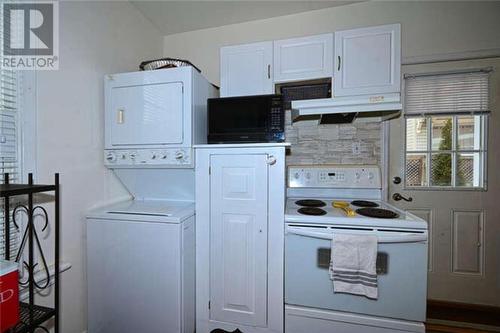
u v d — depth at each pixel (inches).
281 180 57.2
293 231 55.6
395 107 60.6
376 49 64.8
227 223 60.2
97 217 59.0
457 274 75.0
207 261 61.4
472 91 73.0
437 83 75.0
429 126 76.8
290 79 70.4
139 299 57.1
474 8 70.9
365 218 53.7
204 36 92.0
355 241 51.1
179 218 55.0
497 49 69.4
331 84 69.2
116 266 58.3
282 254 57.1
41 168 50.4
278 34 84.9
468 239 74.5
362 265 50.8
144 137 63.4
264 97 62.5
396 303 51.2
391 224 51.7
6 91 45.2
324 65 68.1
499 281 72.3
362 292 50.9
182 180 70.4
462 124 74.9
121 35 72.8
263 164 58.2
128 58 75.7
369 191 77.5
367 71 65.2
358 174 76.7
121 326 58.4
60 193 54.6
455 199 75.2
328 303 54.4
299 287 56.0
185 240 57.3
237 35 88.8
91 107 62.5
